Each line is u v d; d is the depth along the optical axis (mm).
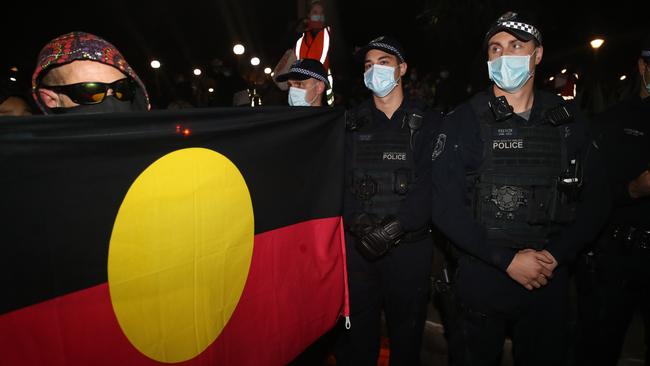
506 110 1950
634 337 2805
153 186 1321
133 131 1259
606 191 1973
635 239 2145
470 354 2086
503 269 1893
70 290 1164
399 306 2463
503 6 9070
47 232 1111
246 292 1656
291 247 1830
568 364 2346
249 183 1631
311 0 4039
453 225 1986
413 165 2352
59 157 1116
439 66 11922
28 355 1096
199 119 1435
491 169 1966
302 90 2805
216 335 1550
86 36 1428
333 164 1985
